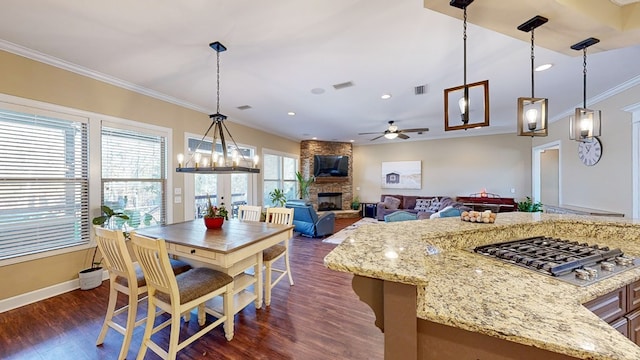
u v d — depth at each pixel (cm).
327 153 827
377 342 202
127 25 219
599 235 190
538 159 625
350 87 361
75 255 298
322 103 436
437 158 766
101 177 323
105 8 198
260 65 292
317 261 403
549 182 661
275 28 221
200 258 213
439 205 688
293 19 209
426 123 584
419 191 789
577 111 200
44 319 233
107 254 198
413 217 379
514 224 184
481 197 654
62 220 289
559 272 117
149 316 179
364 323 229
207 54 268
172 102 413
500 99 409
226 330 204
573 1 144
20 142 261
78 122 303
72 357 186
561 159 497
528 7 142
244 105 448
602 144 384
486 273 119
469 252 153
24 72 262
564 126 488
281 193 683
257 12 201
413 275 83
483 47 251
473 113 499
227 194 533
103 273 316
